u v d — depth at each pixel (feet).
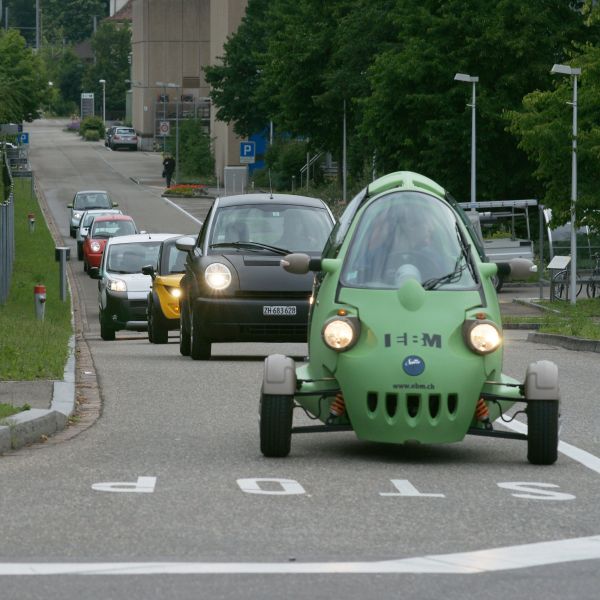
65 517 65.62
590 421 104.94
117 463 81.87
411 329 81.46
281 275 151.94
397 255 85.46
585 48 351.46
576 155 345.31
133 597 50.67
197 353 155.33
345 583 53.01
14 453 85.87
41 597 50.60
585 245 384.06
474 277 84.99
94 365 147.64
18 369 126.00
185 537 61.31
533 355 177.06
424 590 52.03
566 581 53.67
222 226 156.76
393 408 81.15
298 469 80.28
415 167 476.95
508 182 468.75
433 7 479.00
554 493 73.20
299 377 86.28
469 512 67.67
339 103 582.76
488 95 463.83
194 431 96.17
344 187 595.88
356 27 557.33
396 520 65.51
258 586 52.42
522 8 458.91
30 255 428.56
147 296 220.23
